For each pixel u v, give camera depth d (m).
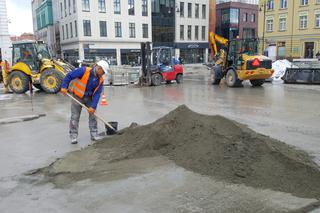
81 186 4.55
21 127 8.36
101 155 5.70
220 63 19.09
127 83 20.11
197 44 51.84
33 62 16.34
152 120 8.85
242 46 17.34
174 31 49.44
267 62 16.80
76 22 41.00
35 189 4.54
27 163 5.62
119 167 5.12
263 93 14.67
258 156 4.80
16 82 16.41
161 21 47.84
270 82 20.22
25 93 16.66
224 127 5.68
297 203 3.82
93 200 4.13
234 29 54.91
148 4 45.16
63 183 4.69
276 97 13.22
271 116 9.19
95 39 41.53
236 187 4.26
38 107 11.75
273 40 46.78
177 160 5.20
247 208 3.75
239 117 9.09
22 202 4.16
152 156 5.47
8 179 4.93
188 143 5.50
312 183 4.23
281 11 45.28
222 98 13.12
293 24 44.06
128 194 4.24
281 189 4.16
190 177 4.63
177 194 4.17
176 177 4.65
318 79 18.28
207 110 10.31
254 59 16.52
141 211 3.80
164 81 19.61
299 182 4.26
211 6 54.22
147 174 4.80
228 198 4.00
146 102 12.38
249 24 56.91
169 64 19.53
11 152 6.27
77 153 5.90
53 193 4.39
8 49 26.91
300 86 17.73
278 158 4.71
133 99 13.34
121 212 3.80
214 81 19.25
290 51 44.91
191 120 5.97
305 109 10.26
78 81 6.62
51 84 16.00
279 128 7.70
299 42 43.72
